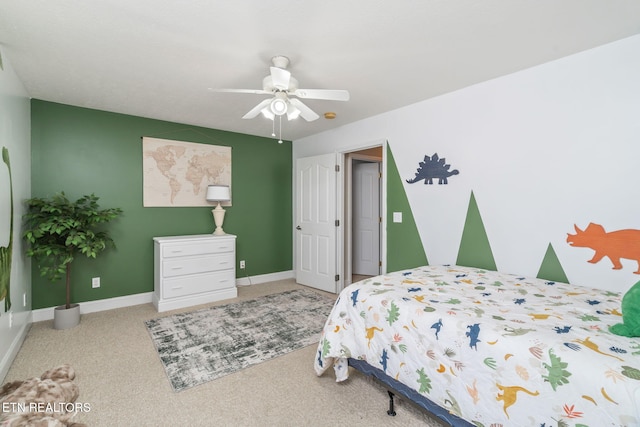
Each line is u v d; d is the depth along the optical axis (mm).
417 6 1604
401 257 3344
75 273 3240
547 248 2279
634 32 1858
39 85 2662
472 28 1815
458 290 1933
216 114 3512
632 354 1088
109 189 3424
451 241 2896
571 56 2145
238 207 4453
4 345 2094
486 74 2473
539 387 1139
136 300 3588
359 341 1842
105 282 3410
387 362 1683
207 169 4125
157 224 3752
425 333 1520
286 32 1849
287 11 1645
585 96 2086
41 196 3033
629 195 1921
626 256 1927
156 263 3504
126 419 1652
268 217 4781
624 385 965
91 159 3309
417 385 1528
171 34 1869
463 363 1361
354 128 3865
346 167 4457
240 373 2117
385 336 1709
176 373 2102
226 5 1590
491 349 1283
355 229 5223
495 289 1959
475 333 1353
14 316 2350
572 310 1568
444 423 1444
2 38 1912
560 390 1090
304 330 2828
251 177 4578
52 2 1559
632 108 1902
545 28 1820
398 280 2182
